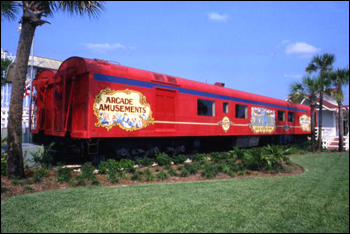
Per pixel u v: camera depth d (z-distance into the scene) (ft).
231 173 27.81
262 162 30.68
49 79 32.45
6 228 12.98
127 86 29.12
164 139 35.47
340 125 57.57
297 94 56.49
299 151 52.70
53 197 17.71
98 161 28.30
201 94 38.78
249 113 49.37
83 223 13.69
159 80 32.65
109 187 20.81
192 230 13.20
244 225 14.10
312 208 17.38
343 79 54.19
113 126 27.61
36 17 21.97
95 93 26.23
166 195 18.85
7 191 18.99
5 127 41.22
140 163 29.32
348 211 16.99
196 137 40.78
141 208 15.98
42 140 33.99
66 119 27.61
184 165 31.04
